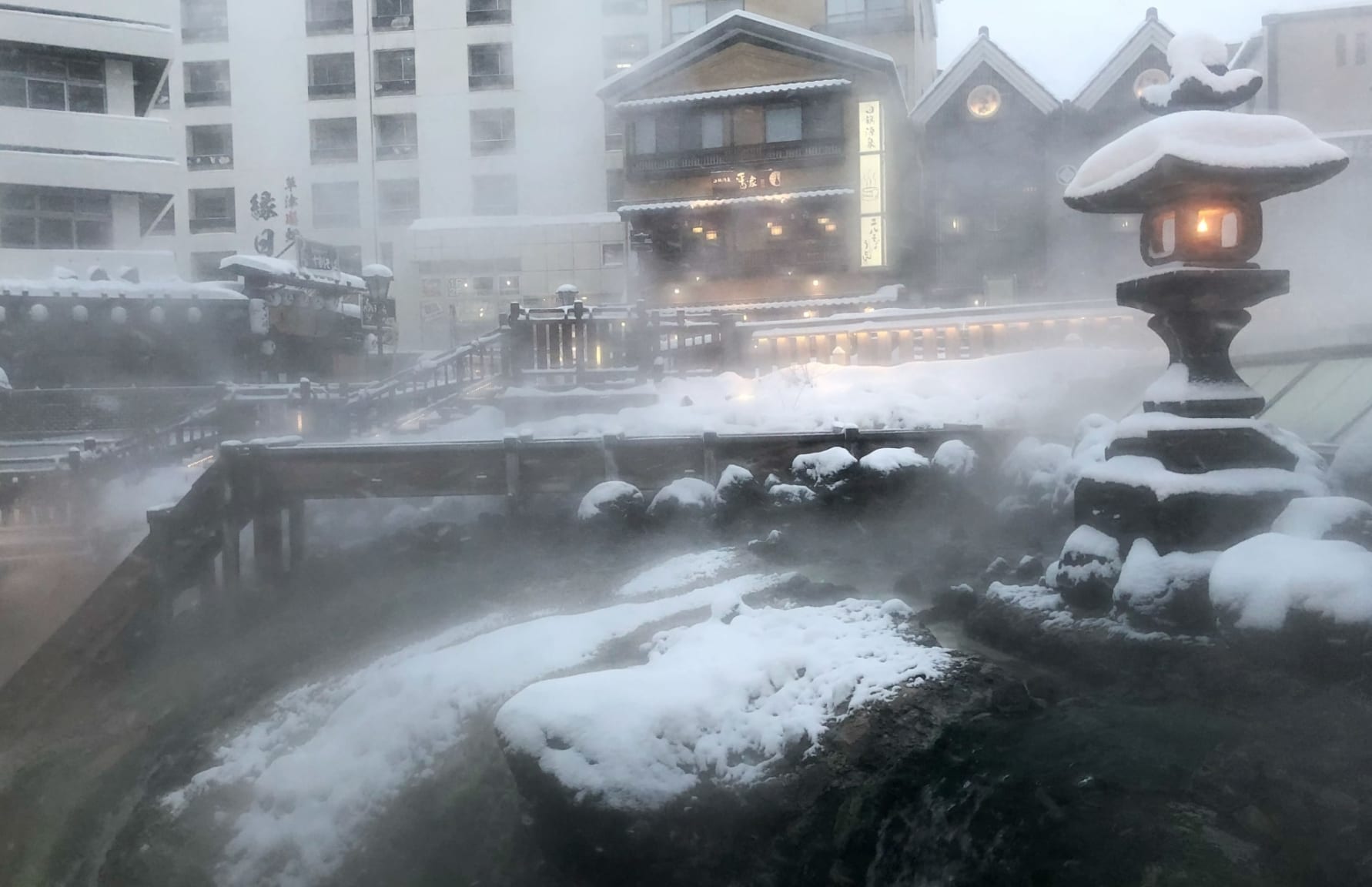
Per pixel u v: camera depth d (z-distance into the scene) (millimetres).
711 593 11742
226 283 24797
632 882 7602
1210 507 8305
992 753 7324
